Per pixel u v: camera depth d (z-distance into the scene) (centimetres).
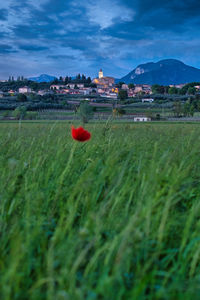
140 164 248
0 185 207
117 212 187
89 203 198
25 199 194
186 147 336
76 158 292
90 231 150
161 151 311
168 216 186
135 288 117
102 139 388
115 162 256
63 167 266
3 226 171
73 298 104
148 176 213
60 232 149
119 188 223
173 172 228
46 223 174
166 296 113
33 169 233
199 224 172
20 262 128
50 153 295
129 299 114
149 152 311
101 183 222
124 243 122
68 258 126
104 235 168
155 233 158
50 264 118
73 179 252
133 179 234
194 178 268
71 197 191
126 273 136
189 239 175
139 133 465
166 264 151
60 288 110
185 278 146
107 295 110
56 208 200
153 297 124
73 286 110
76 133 266
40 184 232
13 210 185
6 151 319
